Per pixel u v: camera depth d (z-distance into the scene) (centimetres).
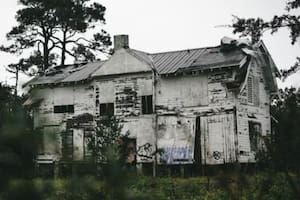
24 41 5962
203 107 3731
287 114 584
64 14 5822
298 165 589
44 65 6019
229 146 3603
